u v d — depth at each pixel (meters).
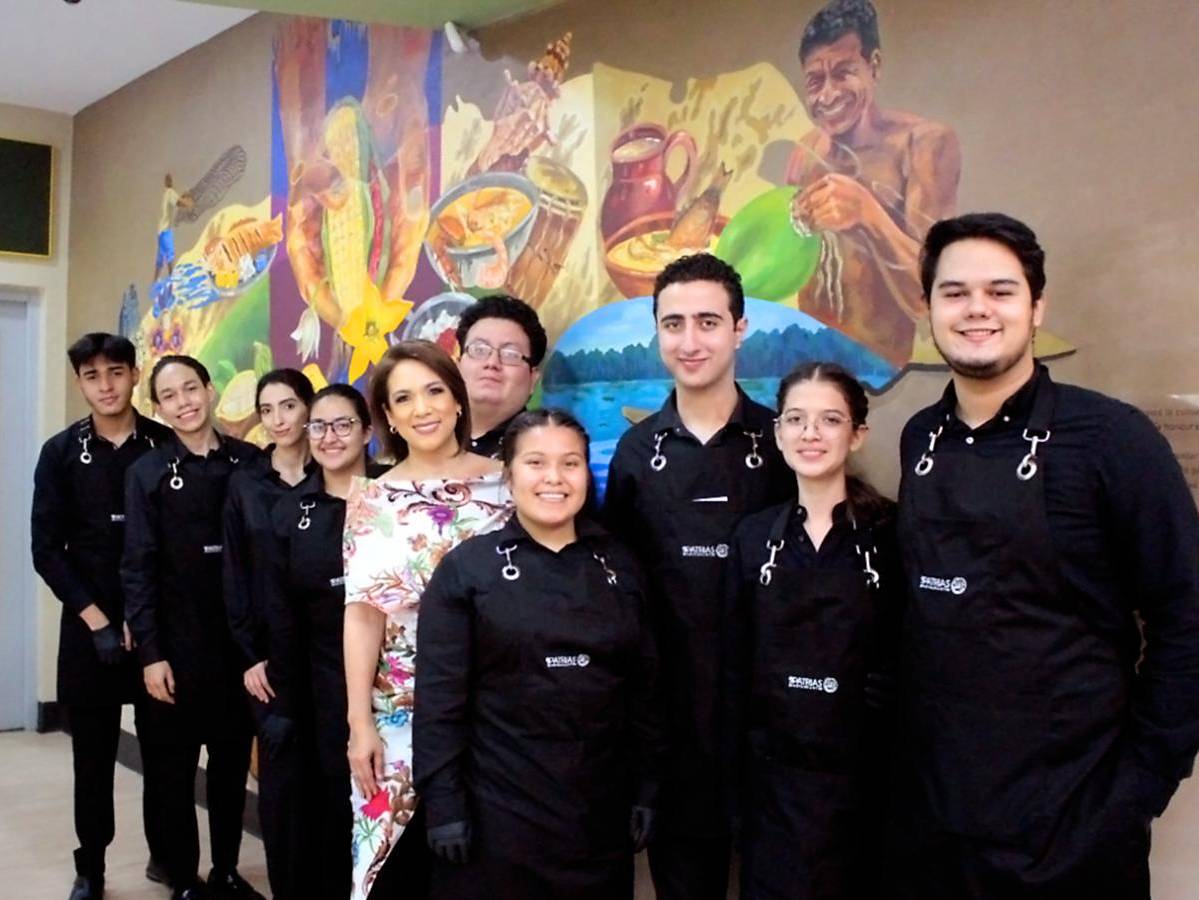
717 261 2.09
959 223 1.62
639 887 2.61
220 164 4.19
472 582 1.92
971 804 1.59
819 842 1.82
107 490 3.32
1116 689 1.57
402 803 2.11
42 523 3.27
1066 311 1.95
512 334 2.54
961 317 1.60
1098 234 1.91
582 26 2.80
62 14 4.00
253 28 4.01
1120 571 1.58
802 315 2.35
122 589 3.28
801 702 1.85
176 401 3.11
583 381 2.79
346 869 2.62
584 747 1.88
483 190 3.09
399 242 3.38
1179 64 1.81
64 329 5.27
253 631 2.88
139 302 4.70
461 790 1.89
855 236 2.25
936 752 1.64
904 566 1.73
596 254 2.76
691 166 2.55
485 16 3.04
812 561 1.88
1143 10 1.85
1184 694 1.50
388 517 2.15
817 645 1.84
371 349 3.48
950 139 2.10
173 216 4.47
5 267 5.10
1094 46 1.91
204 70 4.29
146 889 3.35
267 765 2.73
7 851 3.66
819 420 1.87
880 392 2.21
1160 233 1.84
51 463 3.31
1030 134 1.99
